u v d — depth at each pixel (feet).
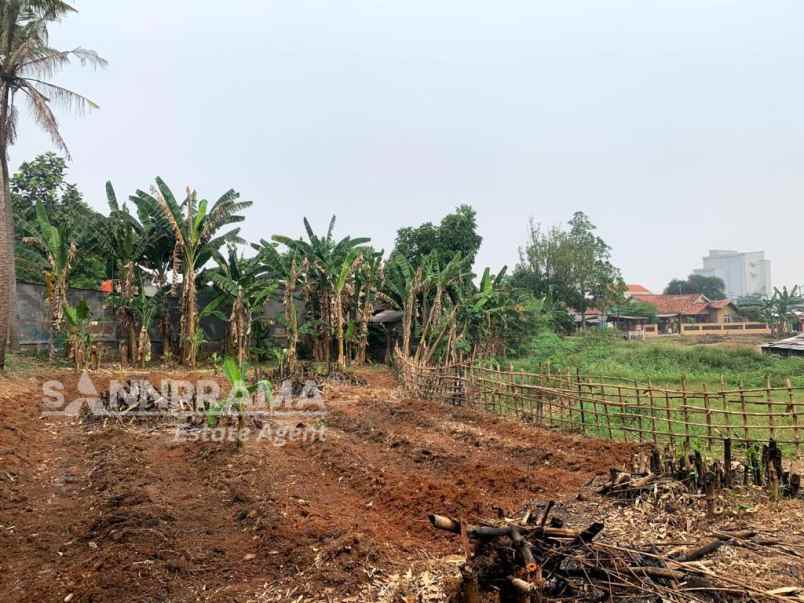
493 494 21.93
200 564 15.70
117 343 66.49
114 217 60.29
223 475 23.57
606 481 23.16
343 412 39.65
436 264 74.18
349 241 72.79
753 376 54.49
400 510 19.80
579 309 132.16
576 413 34.81
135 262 62.90
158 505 19.27
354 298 76.23
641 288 238.07
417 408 41.96
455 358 66.18
